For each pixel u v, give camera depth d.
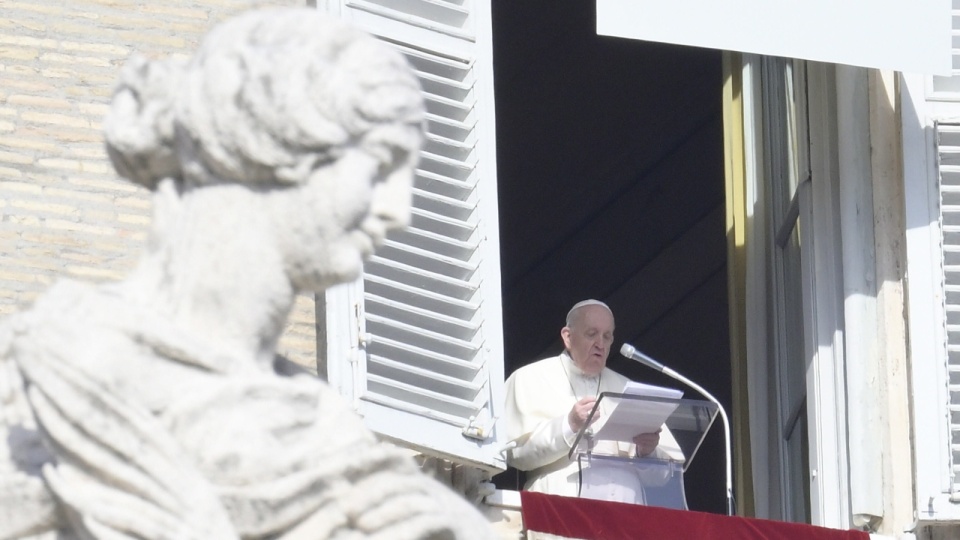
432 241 31.03
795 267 37.78
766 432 39.59
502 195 59.88
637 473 30.92
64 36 30.17
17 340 7.34
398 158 7.63
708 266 59.22
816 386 34.00
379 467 7.32
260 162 7.46
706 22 29.33
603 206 59.69
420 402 30.17
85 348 7.28
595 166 59.25
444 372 30.53
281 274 7.53
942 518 31.61
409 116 7.62
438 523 7.31
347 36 7.64
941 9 30.38
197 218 7.54
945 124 33.41
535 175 59.59
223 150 7.48
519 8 57.34
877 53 30.02
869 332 33.06
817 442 33.62
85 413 7.18
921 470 31.86
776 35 29.66
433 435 30.05
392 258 30.73
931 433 32.03
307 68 7.50
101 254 29.22
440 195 31.17
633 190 59.47
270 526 7.19
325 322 29.91
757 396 39.94
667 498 30.92
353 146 7.54
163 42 30.42
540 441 31.66
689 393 59.66
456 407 30.38
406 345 30.27
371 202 7.57
